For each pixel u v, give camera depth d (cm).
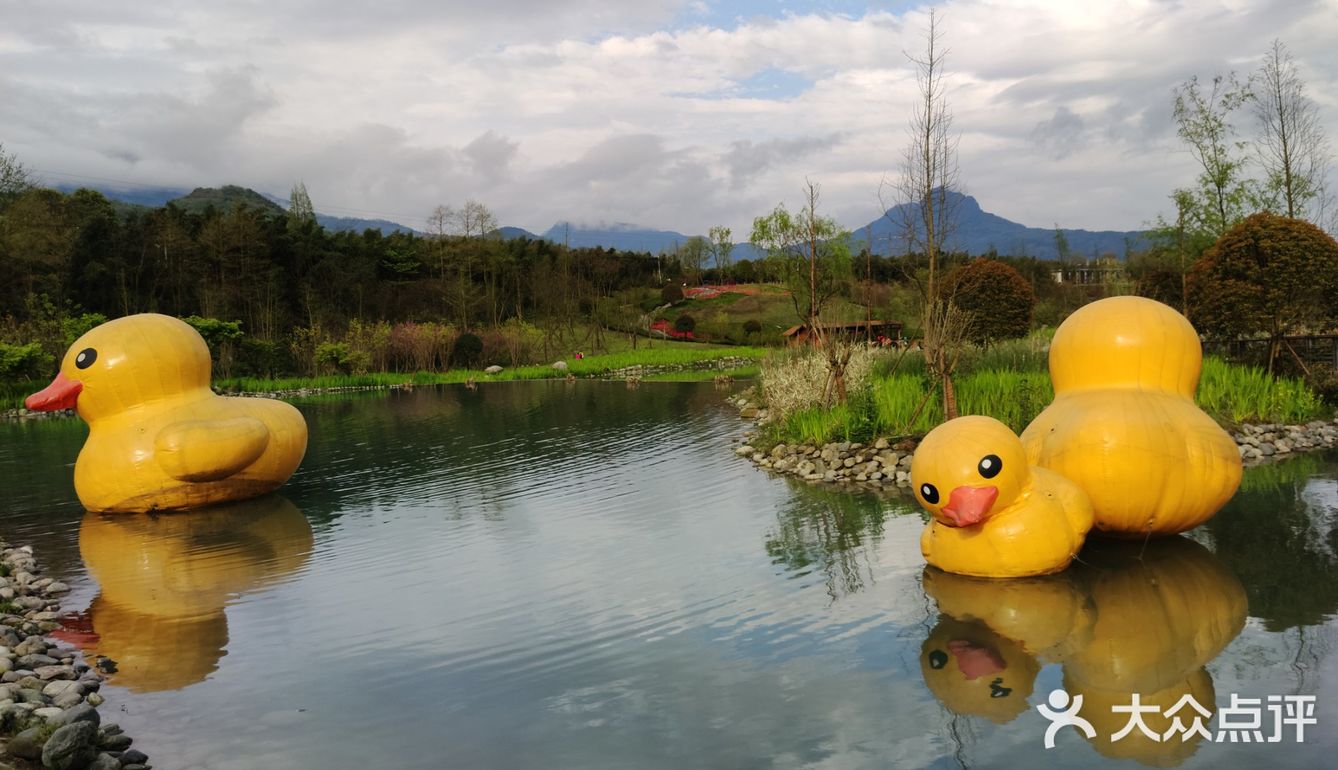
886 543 1022
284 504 1381
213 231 5222
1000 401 1595
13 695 638
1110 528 939
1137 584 838
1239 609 762
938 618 772
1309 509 1067
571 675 682
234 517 1292
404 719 617
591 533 1135
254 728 611
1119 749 543
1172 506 900
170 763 564
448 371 4728
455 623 812
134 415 1310
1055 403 992
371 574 984
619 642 747
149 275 5050
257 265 5319
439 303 6038
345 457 1870
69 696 651
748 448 1728
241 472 1348
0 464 1855
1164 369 944
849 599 832
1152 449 884
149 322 1335
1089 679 641
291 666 722
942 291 2319
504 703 637
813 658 697
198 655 754
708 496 1337
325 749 577
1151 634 718
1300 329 2122
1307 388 1725
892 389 1719
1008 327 2491
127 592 941
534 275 6475
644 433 2114
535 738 582
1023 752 542
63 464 1833
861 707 610
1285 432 1509
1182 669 651
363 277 5853
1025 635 726
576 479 1529
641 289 7319
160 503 1303
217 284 5166
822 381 1858
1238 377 1695
